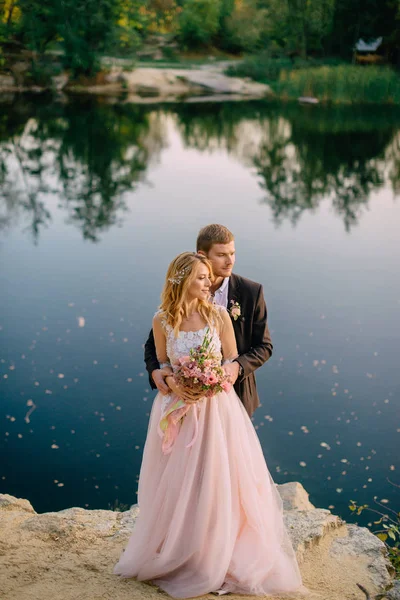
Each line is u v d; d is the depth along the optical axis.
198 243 2.99
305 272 13.08
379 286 12.09
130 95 31.64
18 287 12.39
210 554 2.58
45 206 18.77
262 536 2.67
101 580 2.60
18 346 9.64
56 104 30.72
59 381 8.54
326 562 2.89
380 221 17.14
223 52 33.41
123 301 11.59
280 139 26.05
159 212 18.09
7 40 30.08
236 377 2.80
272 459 6.87
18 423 7.62
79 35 30.38
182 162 23.69
